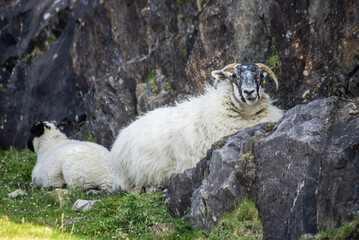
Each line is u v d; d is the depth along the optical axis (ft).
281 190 62.18
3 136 205.05
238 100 86.58
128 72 150.20
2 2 228.43
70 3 191.72
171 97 135.03
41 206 97.14
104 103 156.66
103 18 161.68
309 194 59.21
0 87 218.79
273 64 104.73
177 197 79.30
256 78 85.40
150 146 95.14
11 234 65.87
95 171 117.50
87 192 113.50
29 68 203.10
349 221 54.95
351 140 58.23
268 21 106.11
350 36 87.30
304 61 97.40
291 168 62.08
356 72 86.74
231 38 117.19
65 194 99.60
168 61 139.03
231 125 87.25
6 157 165.48
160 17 140.97
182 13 135.03
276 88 100.83
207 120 87.86
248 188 66.03
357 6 86.43
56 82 189.06
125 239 72.18
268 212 62.75
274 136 65.62
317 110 64.59
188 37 133.59
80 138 169.58
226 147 71.51
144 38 148.05
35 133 136.87
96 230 76.84
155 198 82.84
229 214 65.77
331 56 91.50
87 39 169.27
